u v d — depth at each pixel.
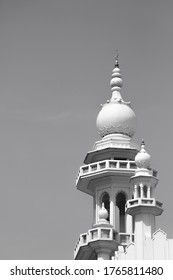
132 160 93.00
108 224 85.31
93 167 91.94
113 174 90.88
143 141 81.38
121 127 94.00
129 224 90.12
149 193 78.19
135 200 76.69
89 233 85.44
